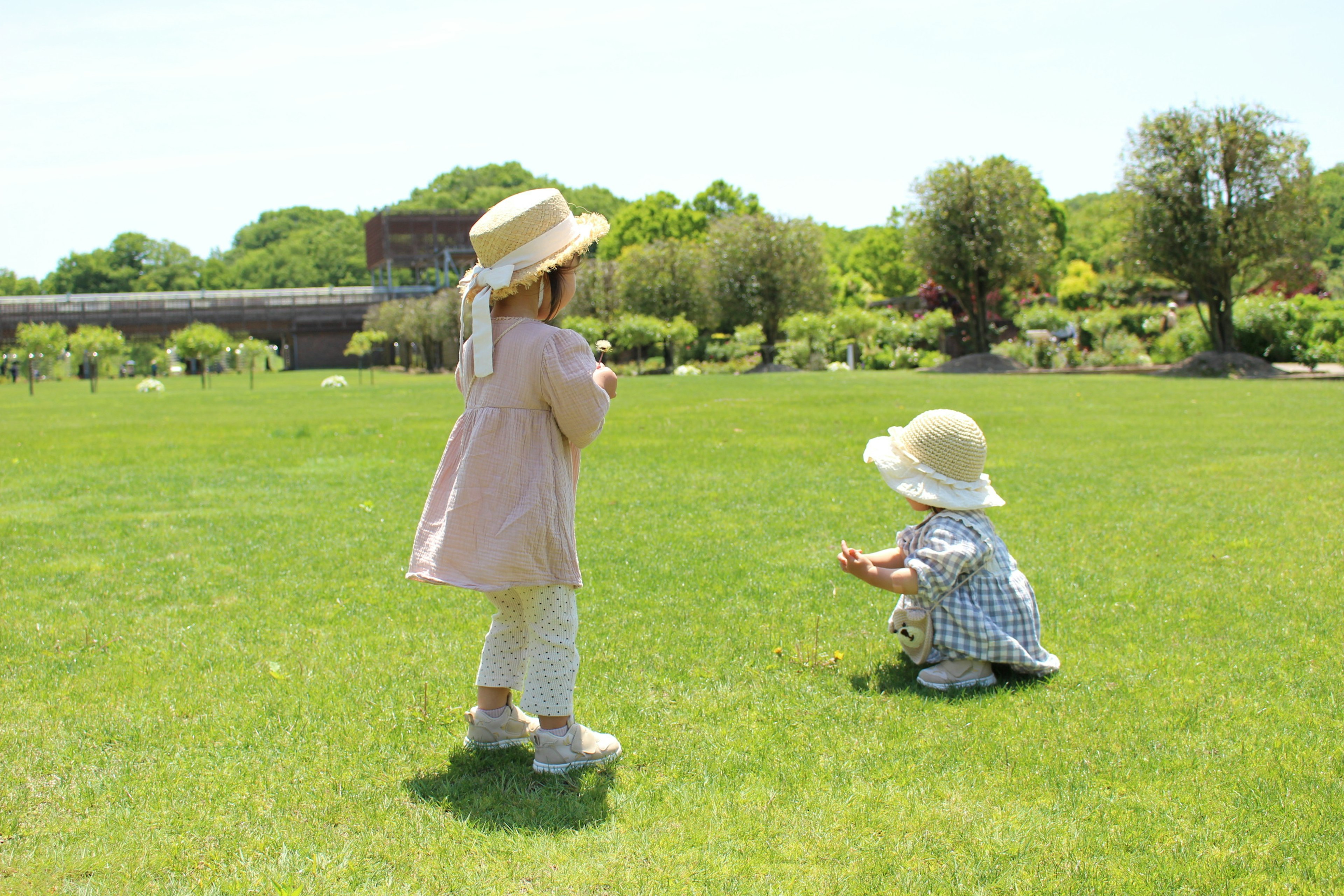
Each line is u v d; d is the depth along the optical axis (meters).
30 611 4.79
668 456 10.70
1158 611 4.53
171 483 9.39
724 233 41.94
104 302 75.81
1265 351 28.42
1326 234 30.44
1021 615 3.69
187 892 2.26
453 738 3.19
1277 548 5.73
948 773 2.88
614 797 2.76
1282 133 26.59
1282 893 2.23
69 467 10.73
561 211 2.95
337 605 4.86
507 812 2.67
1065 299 52.31
